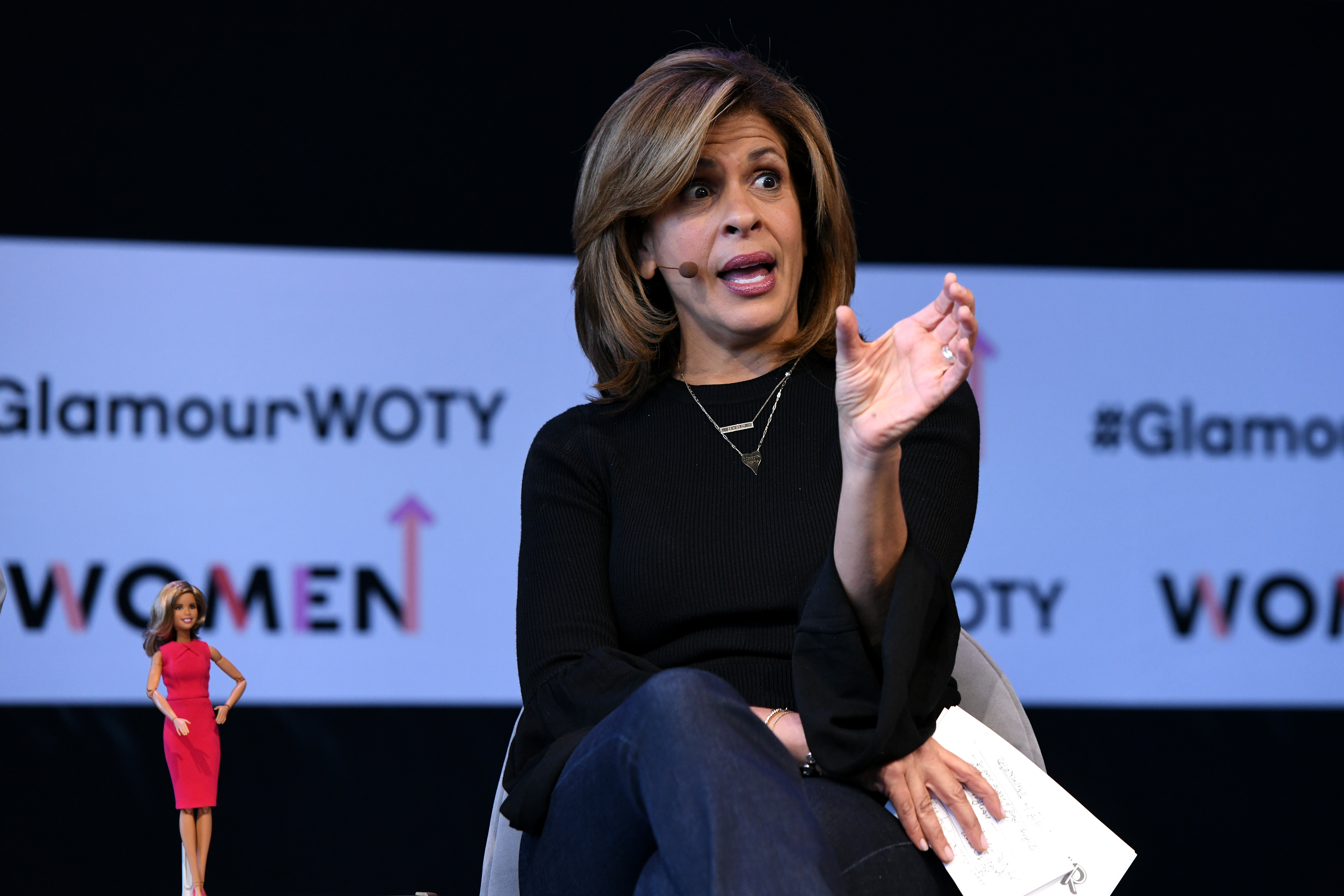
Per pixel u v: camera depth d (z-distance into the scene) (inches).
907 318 181.5
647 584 222.1
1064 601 548.4
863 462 180.9
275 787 510.6
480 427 534.0
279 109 535.5
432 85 545.6
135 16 529.0
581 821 176.2
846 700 187.0
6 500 502.6
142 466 512.1
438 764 521.0
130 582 507.5
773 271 239.0
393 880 512.7
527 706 219.5
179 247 522.3
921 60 567.5
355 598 521.0
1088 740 546.3
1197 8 577.0
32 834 494.3
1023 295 559.8
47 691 499.8
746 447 233.3
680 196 242.7
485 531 530.3
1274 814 549.3
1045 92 570.6
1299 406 564.7
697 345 247.0
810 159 248.1
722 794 150.4
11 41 519.5
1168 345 562.3
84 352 512.1
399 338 532.1
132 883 497.0
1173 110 574.2
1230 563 555.8
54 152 518.9
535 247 546.3
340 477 524.1
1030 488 551.2
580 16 554.9
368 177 538.0
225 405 519.5
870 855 179.2
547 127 550.6
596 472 237.8
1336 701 553.9
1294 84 578.2
